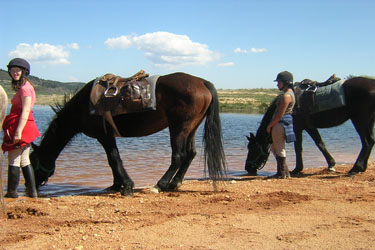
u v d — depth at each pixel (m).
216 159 6.46
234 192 6.38
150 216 4.82
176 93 6.25
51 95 82.75
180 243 3.81
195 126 6.68
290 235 4.02
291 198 5.82
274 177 7.99
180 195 6.20
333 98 8.00
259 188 6.71
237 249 3.63
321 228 4.27
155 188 6.45
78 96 6.68
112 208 5.27
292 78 7.62
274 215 4.81
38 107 66.50
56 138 6.91
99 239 3.93
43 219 4.69
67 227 4.35
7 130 5.70
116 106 6.21
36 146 6.91
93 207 5.32
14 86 5.67
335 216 4.77
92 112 6.28
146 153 12.52
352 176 7.91
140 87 6.23
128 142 16.27
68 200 5.82
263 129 8.59
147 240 3.89
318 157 12.26
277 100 7.90
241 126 27.92
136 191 6.73
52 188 7.30
